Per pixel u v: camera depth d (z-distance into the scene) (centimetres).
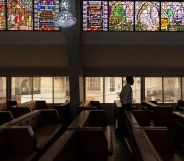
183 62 1085
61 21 747
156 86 1156
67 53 996
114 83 1157
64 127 890
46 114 780
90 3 1000
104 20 1001
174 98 1161
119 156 673
